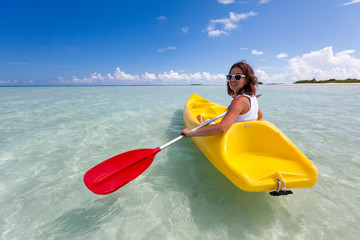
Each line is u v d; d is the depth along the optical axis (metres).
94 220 1.23
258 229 1.14
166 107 5.35
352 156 2.05
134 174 1.56
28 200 1.40
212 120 1.79
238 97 1.37
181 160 2.03
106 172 1.49
